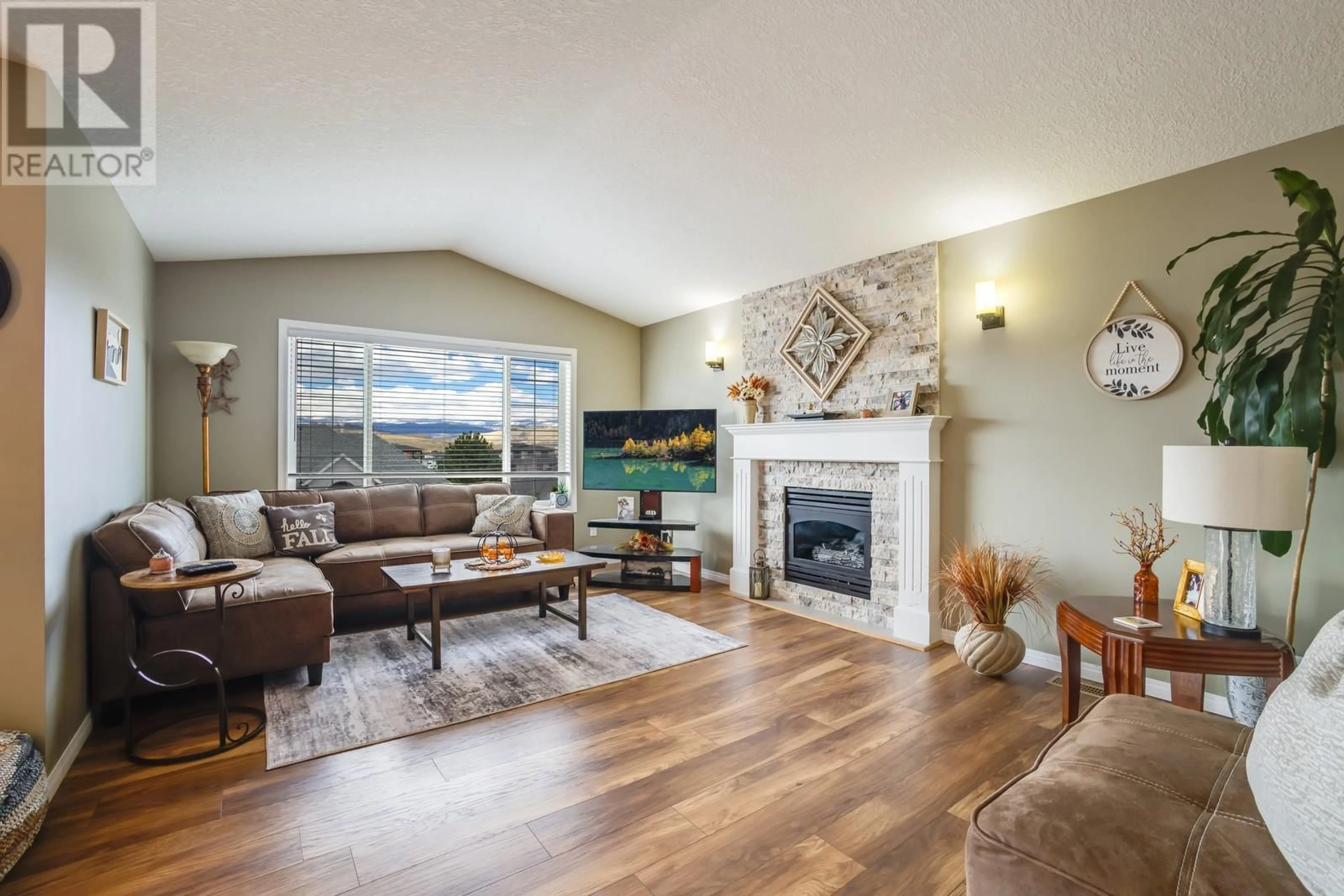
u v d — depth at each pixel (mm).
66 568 2207
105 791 2045
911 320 3828
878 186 3281
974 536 3531
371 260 4922
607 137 3291
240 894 1574
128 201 3088
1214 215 2670
